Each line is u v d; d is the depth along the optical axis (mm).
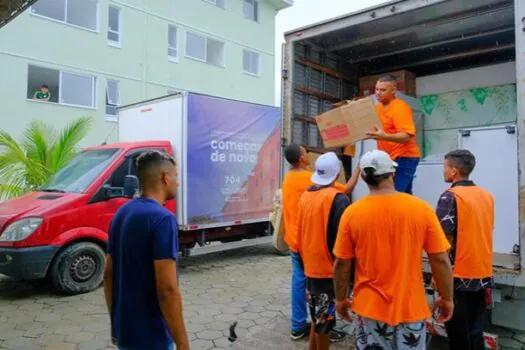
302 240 3465
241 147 7633
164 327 2178
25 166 8305
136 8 15383
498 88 5453
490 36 4926
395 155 3703
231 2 18750
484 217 3107
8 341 4227
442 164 4211
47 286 6242
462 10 4270
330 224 3254
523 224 3008
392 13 4000
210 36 17891
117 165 6293
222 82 18391
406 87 5855
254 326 4590
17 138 12453
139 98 15523
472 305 3223
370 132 3457
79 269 5812
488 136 3621
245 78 19438
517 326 3410
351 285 3043
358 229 2398
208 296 5707
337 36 4973
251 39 19672
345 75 5734
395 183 3711
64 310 5180
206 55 17875
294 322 4031
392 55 5594
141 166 2326
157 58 16062
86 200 5898
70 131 9180
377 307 2330
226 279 6637
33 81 12953
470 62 5770
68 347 4082
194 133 6898
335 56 5566
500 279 3170
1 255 5398
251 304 5359
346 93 5770
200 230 7289
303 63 4961
